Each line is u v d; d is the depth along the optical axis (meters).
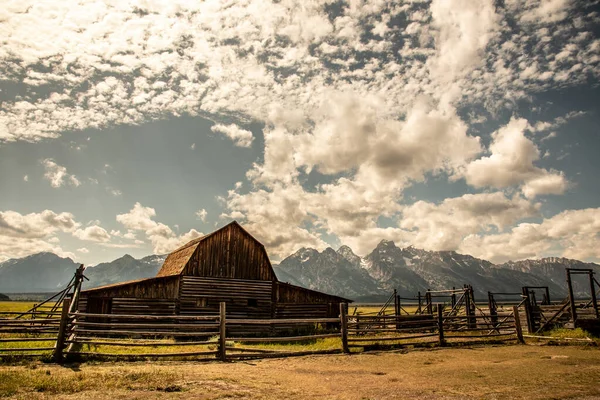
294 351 17.03
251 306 31.64
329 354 17.12
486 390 10.10
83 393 9.19
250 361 15.14
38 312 24.20
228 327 30.34
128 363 13.76
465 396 9.51
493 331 26.89
